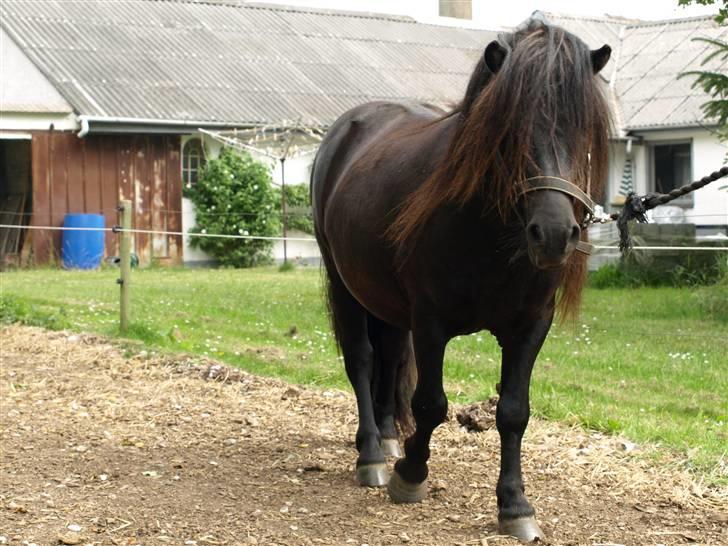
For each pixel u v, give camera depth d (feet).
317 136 76.79
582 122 13.10
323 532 15.57
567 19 98.68
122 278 35.76
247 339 35.88
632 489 17.65
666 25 95.14
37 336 34.65
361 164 17.88
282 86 83.92
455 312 14.97
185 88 78.89
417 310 15.39
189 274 66.90
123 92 75.46
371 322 19.72
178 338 35.35
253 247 76.74
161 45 84.69
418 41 101.45
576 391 26.16
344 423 23.00
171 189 76.07
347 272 17.94
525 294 14.56
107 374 28.48
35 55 76.54
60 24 82.74
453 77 94.94
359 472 18.26
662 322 40.98
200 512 16.55
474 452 20.20
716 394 26.07
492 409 22.06
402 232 15.07
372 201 16.69
